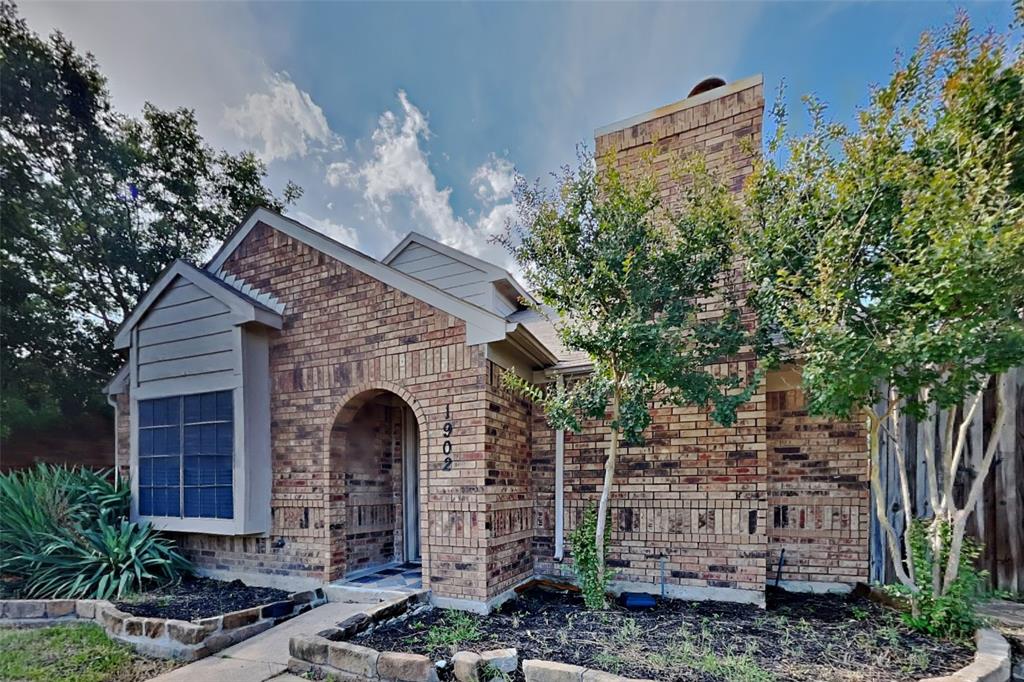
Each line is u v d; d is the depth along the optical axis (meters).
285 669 4.37
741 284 6.09
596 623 4.88
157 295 7.62
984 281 3.46
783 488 6.30
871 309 4.14
